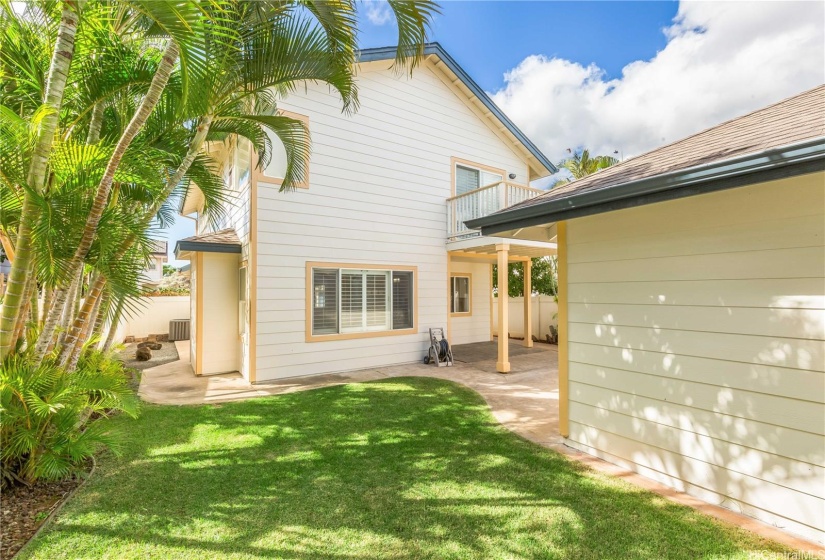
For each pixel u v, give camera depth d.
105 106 4.16
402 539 2.64
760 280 2.87
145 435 4.58
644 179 2.85
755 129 3.31
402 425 4.95
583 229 4.14
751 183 2.39
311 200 8.10
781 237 2.77
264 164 7.17
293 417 5.27
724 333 3.05
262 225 7.55
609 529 2.75
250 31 4.03
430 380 7.53
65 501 3.10
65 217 3.14
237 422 5.06
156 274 19.31
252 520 2.86
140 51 4.25
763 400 2.84
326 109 8.30
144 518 2.88
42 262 3.00
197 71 2.72
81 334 4.12
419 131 9.77
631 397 3.68
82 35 3.54
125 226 3.47
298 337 7.91
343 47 4.39
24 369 3.24
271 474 3.59
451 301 12.30
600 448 3.95
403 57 4.20
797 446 2.67
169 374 8.31
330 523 2.83
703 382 3.17
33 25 3.51
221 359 8.45
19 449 3.21
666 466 3.40
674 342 3.36
